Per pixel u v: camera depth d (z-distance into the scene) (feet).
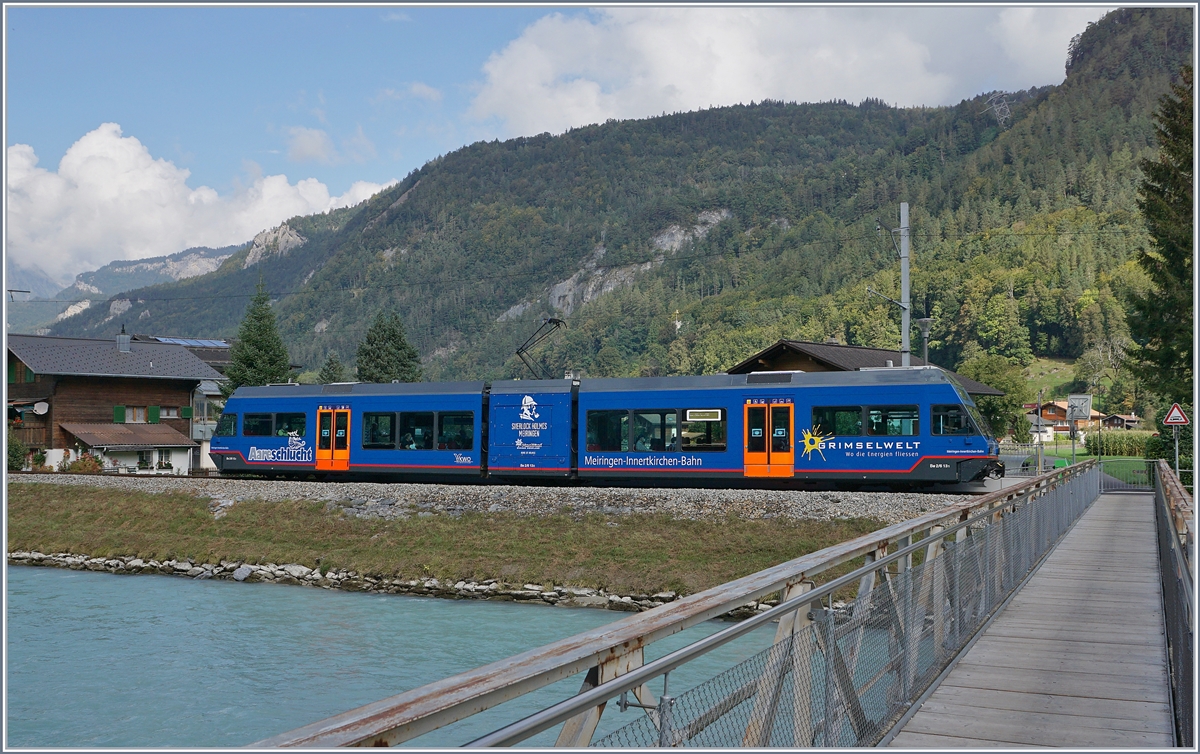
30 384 166.50
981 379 207.82
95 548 102.42
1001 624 33.55
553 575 79.87
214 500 105.50
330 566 88.58
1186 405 117.80
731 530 79.87
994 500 35.83
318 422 102.27
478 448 93.91
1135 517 77.46
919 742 19.83
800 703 15.14
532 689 9.05
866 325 583.99
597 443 88.74
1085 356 516.73
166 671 55.72
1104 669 26.84
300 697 50.11
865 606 19.07
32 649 61.87
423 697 8.23
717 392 85.10
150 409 173.88
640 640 10.75
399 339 229.25
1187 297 109.81
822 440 81.35
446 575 82.74
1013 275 613.52
